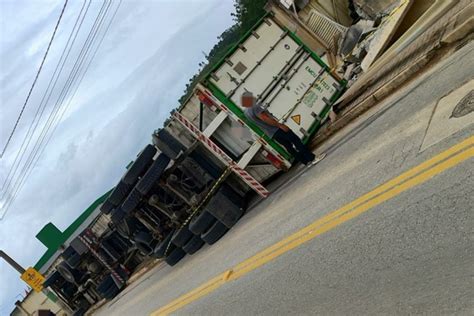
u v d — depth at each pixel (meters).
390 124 6.41
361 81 10.88
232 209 10.67
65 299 19.83
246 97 8.88
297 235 6.39
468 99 4.91
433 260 3.72
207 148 10.32
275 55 10.49
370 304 3.99
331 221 5.70
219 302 7.41
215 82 9.96
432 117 5.31
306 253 5.78
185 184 11.10
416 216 4.24
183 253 13.42
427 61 7.15
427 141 4.99
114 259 16.89
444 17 8.10
